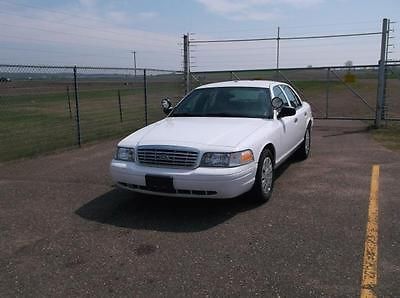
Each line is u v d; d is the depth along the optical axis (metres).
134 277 3.53
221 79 16.42
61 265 3.79
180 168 4.76
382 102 12.50
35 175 7.16
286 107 6.30
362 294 3.17
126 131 12.56
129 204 5.49
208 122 5.67
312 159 8.12
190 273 3.57
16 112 17.53
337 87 29.11
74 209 5.34
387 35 12.12
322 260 3.73
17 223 4.87
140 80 14.67
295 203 5.36
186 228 4.60
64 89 17.11
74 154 9.05
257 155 5.08
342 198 5.51
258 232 4.42
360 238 4.20
